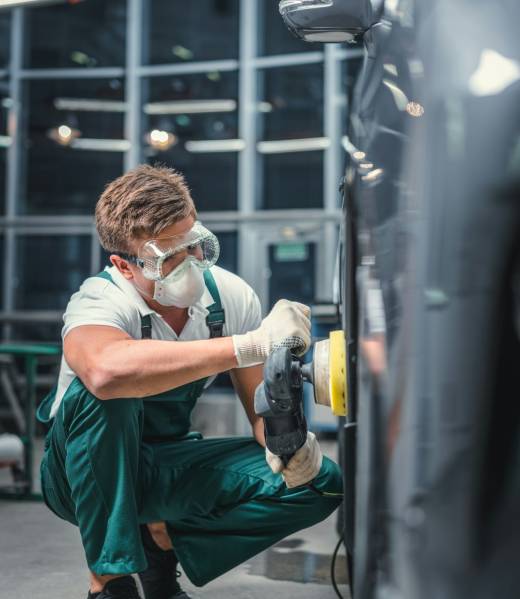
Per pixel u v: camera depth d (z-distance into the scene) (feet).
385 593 3.61
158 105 33.19
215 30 32.99
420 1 3.95
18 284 32.42
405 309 3.63
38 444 21.66
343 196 4.59
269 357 4.94
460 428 3.45
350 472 4.13
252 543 5.93
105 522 5.57
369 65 4.22
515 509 3.37
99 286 5.89
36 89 33.35
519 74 3.58
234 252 31.24
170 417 6.30
